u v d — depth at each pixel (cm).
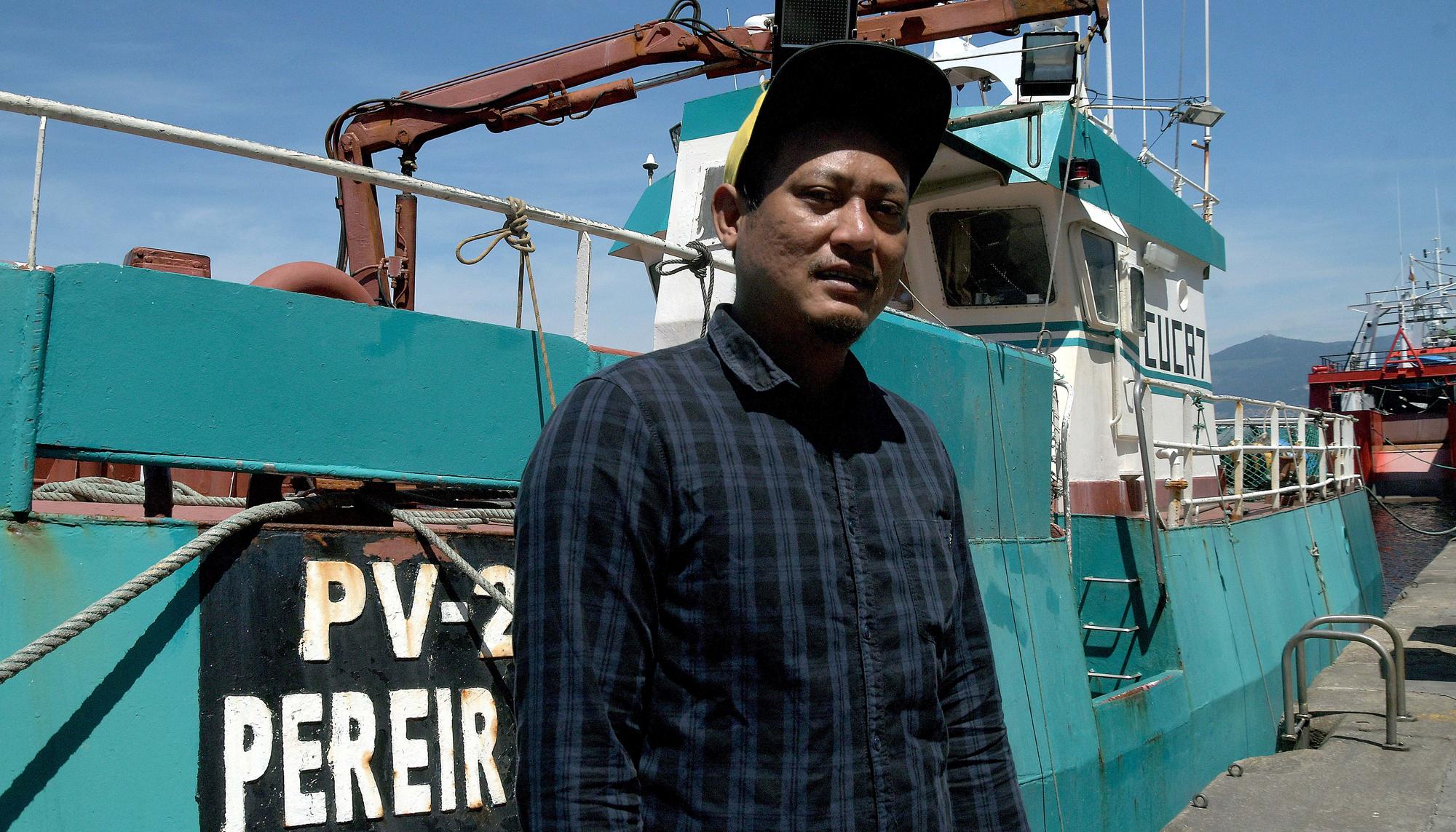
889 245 186
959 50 954
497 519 341
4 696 246
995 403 589
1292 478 1398
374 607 305
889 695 172
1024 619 571
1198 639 779
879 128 190
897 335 503
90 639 259
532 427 359
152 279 281
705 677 162
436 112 784
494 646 325
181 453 283
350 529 307
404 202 762
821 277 181
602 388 170
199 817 265
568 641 157
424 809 300
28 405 261
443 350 337
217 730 271
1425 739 832
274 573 290
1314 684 1047
